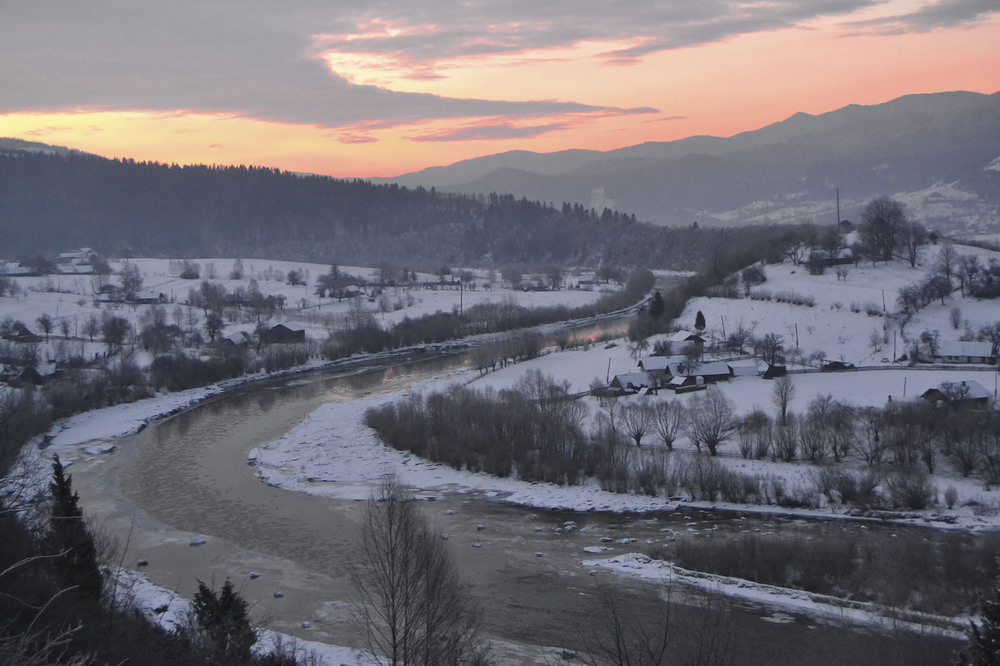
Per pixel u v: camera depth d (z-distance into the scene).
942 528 81.25
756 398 124.62
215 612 43.47
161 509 89.31
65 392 133.25
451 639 38.91
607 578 69.75
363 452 110.56
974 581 64.38
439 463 105.50
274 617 62.41
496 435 106.19
